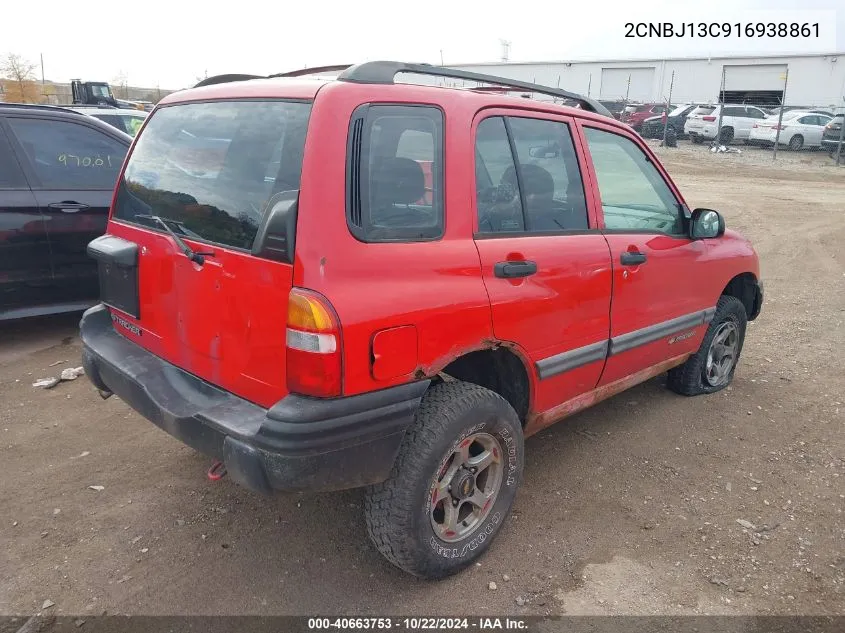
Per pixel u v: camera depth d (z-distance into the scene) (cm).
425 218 264
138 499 344
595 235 343
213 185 271
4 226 524
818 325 680
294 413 229
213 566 296
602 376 363
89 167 570
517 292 292
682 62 4091
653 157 397
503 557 306
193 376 288
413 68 273
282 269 233
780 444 421
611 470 384
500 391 324
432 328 256
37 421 427
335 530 323
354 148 243
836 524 339
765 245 1107
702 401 480
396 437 250
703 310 436
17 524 321
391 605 276
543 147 321
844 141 2502
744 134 2783
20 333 594
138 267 309
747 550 316
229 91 285
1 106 532
